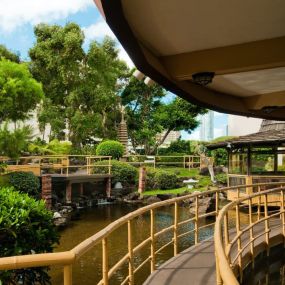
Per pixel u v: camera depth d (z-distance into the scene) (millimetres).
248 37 3881
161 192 20844
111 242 11164
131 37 3244
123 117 32250
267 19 3463
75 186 20297
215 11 3287
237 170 15453
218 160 27234
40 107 28062
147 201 19688
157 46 4008
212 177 22562
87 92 29312
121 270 8641
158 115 31656
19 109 14883
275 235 6848
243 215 13078
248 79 5430
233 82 5574
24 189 14789
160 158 28812
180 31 3660
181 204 18109
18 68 14500
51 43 28359
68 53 27953
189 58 4223
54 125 28422
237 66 4055
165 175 22391
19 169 17188
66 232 12945
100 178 20141
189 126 31641
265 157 14492
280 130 15031
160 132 33250
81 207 18328
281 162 14508
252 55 3996
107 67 30562
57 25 29375
